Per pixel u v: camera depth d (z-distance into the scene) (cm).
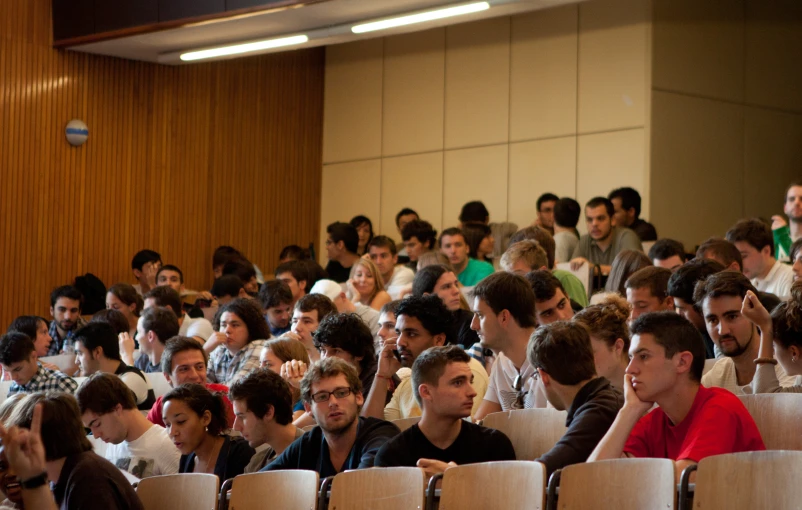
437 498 385
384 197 1245
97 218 1134
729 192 1073
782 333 421
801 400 382
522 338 484
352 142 1281
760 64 1107
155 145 1177
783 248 788
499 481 366
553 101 1096
